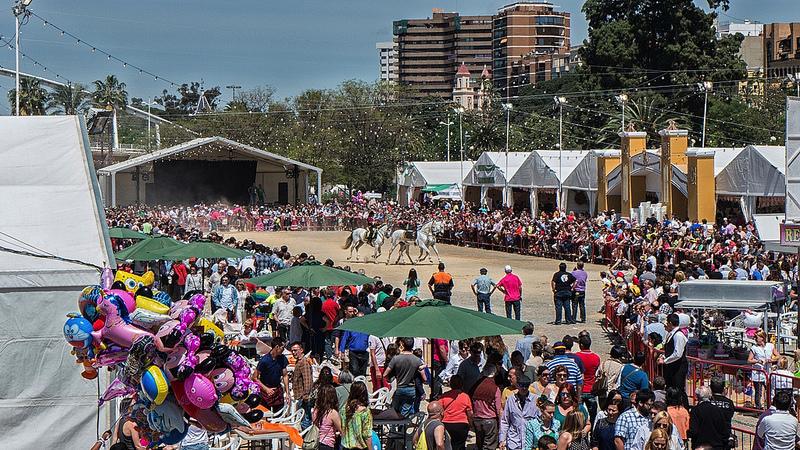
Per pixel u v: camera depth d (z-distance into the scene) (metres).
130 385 10.34
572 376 14.36
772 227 25.77
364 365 18.61
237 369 10.52
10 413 12.91
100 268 13.14
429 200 75.06
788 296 23.69
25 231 14.16
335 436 12.61
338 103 95.62
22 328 12.95
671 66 87.12
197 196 75.69
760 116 88.19
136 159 69.44
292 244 55.12
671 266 27.19
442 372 17.89
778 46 149.75
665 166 50.06
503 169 64.38
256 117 91.38
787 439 12.97
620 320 23.86
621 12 89.88
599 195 54.84
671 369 16.61
